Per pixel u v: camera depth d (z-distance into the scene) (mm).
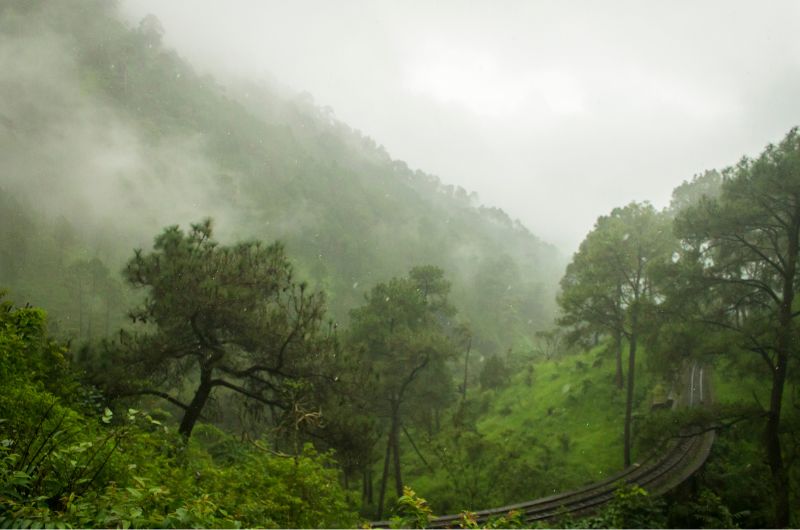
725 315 19906
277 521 7621
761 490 21297
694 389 36688
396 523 4395
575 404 40500
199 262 14789
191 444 10906
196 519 3490
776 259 22094
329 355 16312
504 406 47938
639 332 22188
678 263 20156
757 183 17344
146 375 14906
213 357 15500
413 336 29766
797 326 17359
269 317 15734
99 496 3797
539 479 28891
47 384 8992
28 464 4031
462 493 29391
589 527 15422
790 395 26672
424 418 34938
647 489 22406
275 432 15312
